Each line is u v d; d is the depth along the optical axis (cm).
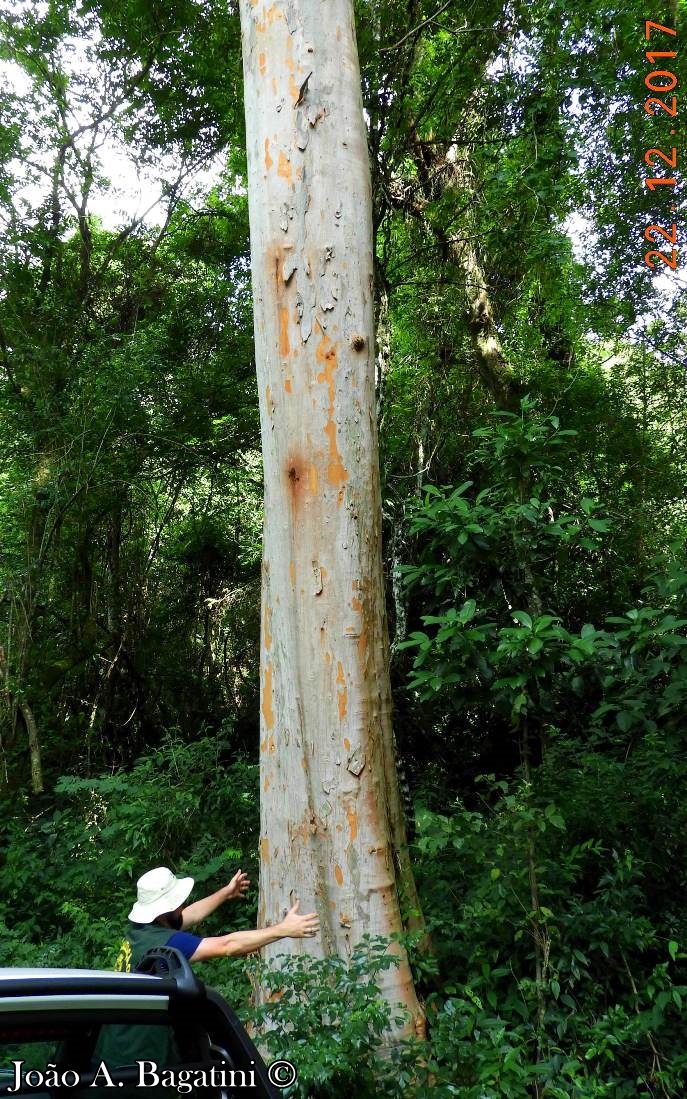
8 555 1135
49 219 1256
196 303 1300
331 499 447
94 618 1309
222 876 664
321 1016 339
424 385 1312
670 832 525
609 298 1215
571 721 746
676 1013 412
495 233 1083
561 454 499
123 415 1133
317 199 466
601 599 1153
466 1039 363
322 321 458
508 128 1023
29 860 719
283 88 476
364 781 429
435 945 443
